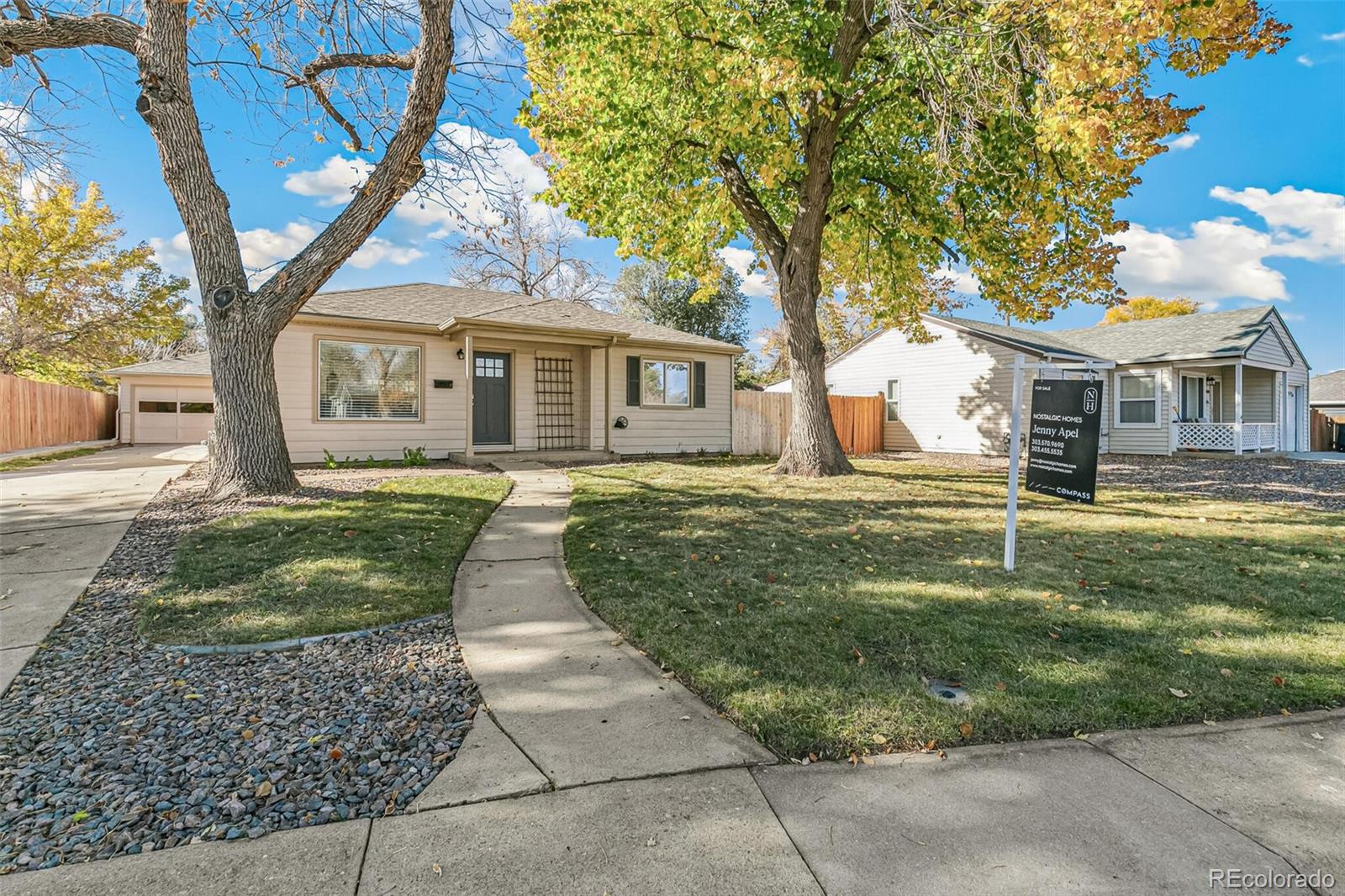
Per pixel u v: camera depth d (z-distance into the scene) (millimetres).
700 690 2975
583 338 13195
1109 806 2082
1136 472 13094
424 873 1775
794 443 11234
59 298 23234
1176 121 8234
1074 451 4594
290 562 4867
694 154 10180
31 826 1989
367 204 7414
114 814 2049
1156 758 2377
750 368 35906
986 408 18391
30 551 5246
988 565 5082
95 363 25234
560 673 3182
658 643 3471
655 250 12070
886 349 21266
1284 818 2025
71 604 4074
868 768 2309
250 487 7422
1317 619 3836
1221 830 1964
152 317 25250
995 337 18016
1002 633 3568
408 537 5723
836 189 11094
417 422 12633
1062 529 6570
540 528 6539
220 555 5039
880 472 12008
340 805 2113
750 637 3535
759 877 1757
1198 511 7801
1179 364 17297
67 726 2627
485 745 2500
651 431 15570
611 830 1970
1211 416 19984
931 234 11805
